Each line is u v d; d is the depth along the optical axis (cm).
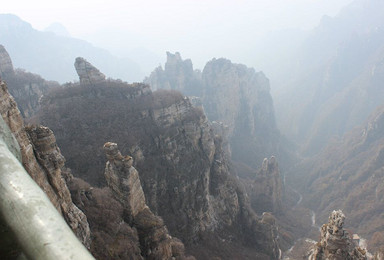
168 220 5559
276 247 6562
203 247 5497
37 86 8562
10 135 636
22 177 466
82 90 6850
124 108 6706
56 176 2234
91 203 3050
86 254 380
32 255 383
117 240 2800
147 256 3033
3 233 412
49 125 6125
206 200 6081
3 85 1733
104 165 5303
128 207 3194
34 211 416
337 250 3475
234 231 6366
